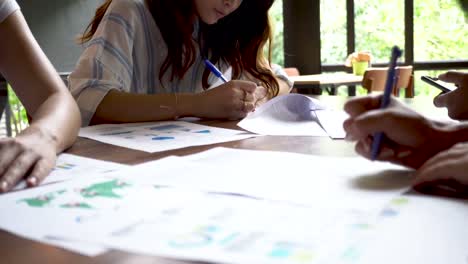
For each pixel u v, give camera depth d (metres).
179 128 0.99
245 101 1.14
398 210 0.46
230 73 1.55
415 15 4.66
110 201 0.50
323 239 0.39
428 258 0.36
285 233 0.41
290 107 1.08
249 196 0.51
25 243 0.40
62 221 0.44
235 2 1.35
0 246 0.40
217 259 0.36
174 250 0.37
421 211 0.45
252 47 1.50
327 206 0.47
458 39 4.68
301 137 0.87
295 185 0.54
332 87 3.98
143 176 0.59
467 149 0.53
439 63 4.70
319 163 0.65
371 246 0.38
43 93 0.92
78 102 1.14
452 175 0.50
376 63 4.73
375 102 0.62
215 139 0.86
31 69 0.96
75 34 3.54
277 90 1.49
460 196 0.50
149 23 1.37
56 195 0.52
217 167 0.63
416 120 0.59
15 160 0.60
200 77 1.50
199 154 0.72
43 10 3.38
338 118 1.02
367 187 0.53
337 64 4.86
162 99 1.11
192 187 0.54
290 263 0.35
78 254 0.38
